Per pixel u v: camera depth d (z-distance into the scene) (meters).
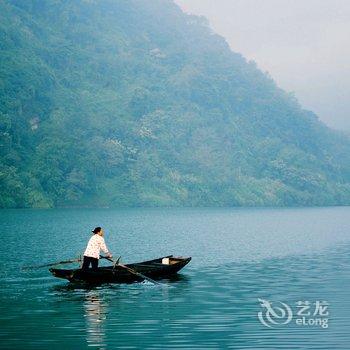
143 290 26.91
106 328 19.09
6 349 16.69
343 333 18.48
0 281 29.44
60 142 183.75
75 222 93.50
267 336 18.14
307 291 26.38
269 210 187.50
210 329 19.02
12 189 156.38
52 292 26.22
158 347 16.91
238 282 29.44
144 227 84.50
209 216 132.75
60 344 17.19
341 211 180.62
